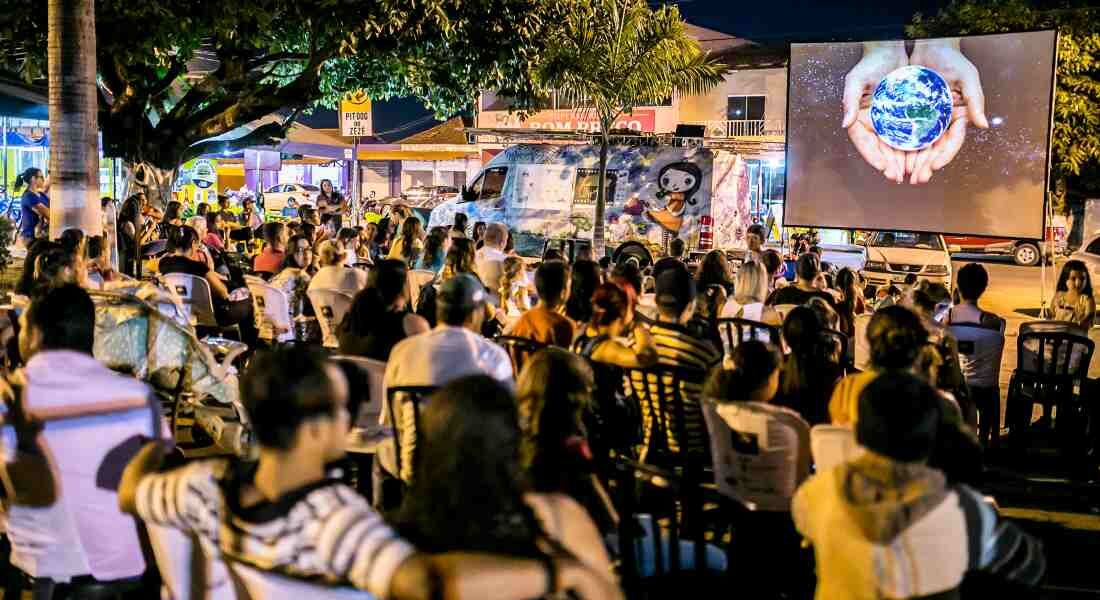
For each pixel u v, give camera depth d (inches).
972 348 304.0
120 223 522.6
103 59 650.2
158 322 230.4
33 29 567.8
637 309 285.4
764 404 185.9
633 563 151.6
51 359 137.7
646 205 759.1
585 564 87.1
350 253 496.7
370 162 1758.1
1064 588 212.2
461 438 87.3
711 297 294.2
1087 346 312.3
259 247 682.8
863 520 110.1
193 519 99.3
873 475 111.5
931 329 292.5
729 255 761.0
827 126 472.7
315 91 743.1
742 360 192.7
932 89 445.1
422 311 322.0
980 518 110.8
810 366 220.1
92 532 138.9
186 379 234.7
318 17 614.5
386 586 84.4
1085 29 898.7
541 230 787.4
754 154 797.9
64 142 362.9
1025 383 321.4
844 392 182.7
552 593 84.7
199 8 576.4
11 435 137.5
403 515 92.0
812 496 117.6
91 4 365.7
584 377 133.0
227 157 1235.9
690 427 225.0
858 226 471.5
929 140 449.1
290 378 91.4
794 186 482.9
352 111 704.4
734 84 1320.1
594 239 742.5
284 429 91.2
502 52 640.4
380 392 222.2
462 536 86.6
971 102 437.1
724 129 1306.6
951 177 445.7
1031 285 984.9
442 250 424.8
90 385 137.8
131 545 141.3
